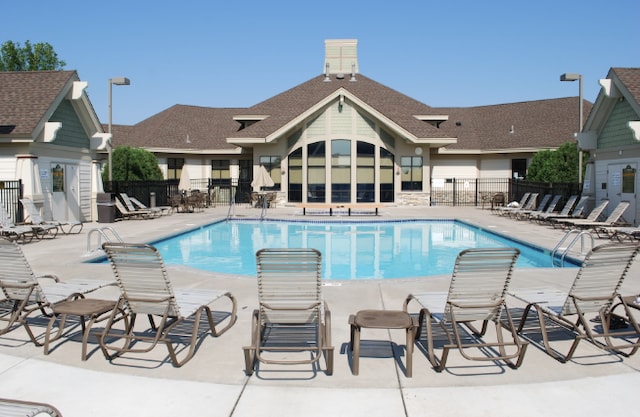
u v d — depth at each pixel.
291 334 5.70
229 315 6.66
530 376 4.72
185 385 4.52
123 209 20.72
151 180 25.00
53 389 4.44
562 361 5.05
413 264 13.01
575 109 31.80
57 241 14.21
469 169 33.25
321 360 5.09
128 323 5.88
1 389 4.44
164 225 18.69
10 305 6.77
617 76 16.72
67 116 18.69
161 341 4.88
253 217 21.92
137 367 4.92
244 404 4.16
